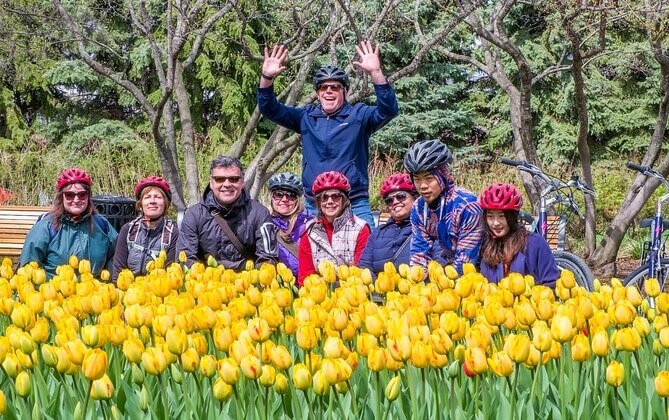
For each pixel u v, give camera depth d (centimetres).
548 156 2175
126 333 300
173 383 306
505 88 1121
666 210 1502
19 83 2067
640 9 853
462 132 2203
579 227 1527
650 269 776
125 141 1977
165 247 602
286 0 917
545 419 278
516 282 344
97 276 621
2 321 387
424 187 501
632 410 285
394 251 549
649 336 351
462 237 495
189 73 2141
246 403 290
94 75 2092
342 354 270
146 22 896
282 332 338
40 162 1490
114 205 829
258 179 909
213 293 340
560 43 2089
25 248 606
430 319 331
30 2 1267
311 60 897
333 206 560
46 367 324
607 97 2152
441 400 284
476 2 796
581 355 271
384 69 2155
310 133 634
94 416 285
